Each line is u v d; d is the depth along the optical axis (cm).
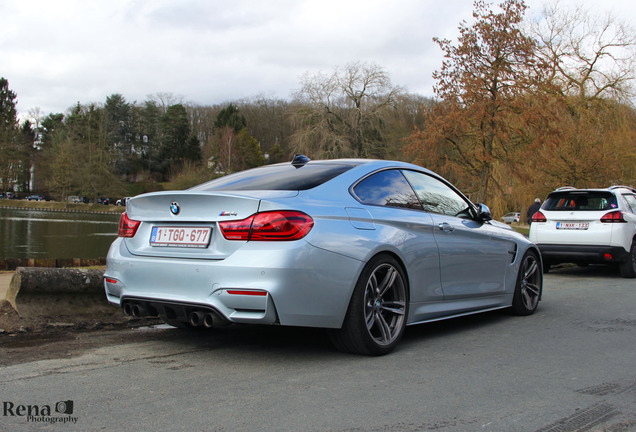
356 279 347
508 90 1889
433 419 252
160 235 360
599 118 2462
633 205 957
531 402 279
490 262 490
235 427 239
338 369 333
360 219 365
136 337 418
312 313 328
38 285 436
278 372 325
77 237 3173
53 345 386
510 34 1881
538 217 961
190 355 364
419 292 404
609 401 283
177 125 11462
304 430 237
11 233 3462
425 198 440
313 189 361
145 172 11312
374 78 4466
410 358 365
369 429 239
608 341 429
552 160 1944
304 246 322
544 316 543
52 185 8738
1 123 9612
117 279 371
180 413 255
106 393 283
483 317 534
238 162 9225
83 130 9162
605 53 2778
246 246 323
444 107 1966
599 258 908
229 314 321
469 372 332
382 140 4603
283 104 10688
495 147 1983
